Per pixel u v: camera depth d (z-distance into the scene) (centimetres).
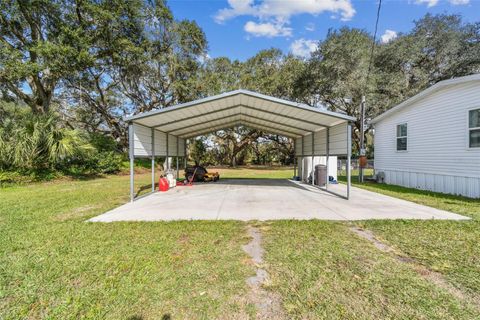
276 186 921
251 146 2853
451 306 187
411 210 495
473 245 303
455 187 691
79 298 200
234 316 180
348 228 374
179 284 220
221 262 261
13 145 932
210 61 1897
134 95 1777
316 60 1587
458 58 1442
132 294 205
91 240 324
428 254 279
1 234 347
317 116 681
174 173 1010
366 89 1346
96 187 895
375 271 241
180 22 1608
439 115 745
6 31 1126
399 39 1520
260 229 371
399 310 184
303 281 224
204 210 504
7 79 1124
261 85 1902
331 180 1019
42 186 918
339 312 183
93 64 1243
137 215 463
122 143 1894
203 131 1145
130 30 1371
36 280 226
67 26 1139
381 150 1048
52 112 1134
